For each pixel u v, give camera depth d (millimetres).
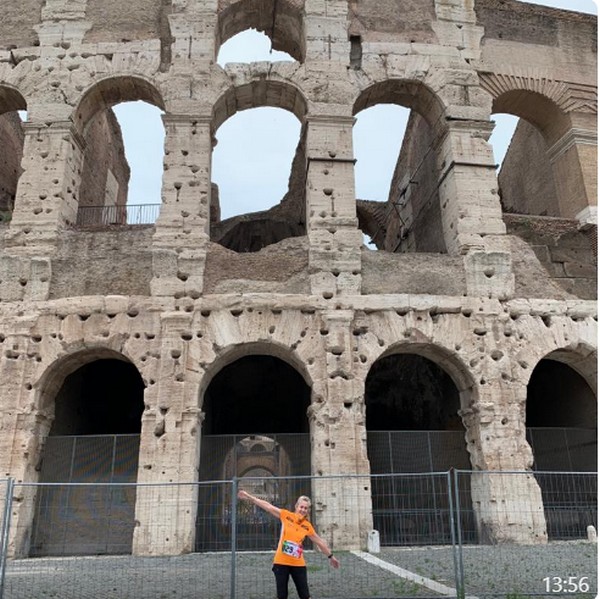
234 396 34375
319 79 27594
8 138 34531
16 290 24328
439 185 28641
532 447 25688
